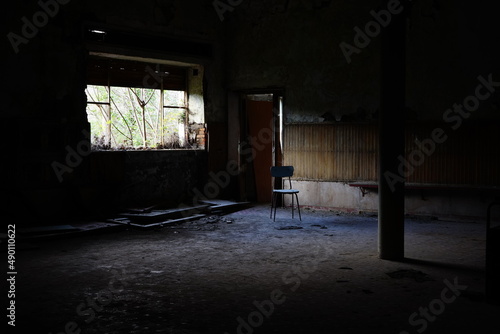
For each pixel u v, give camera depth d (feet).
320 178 34.32
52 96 28.07
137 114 40.06
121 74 33.12
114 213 29.25
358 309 14.16
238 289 16.17
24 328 12.78
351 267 18.98
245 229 27.27
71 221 27.30
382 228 20.20
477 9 28.53
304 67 34.60
